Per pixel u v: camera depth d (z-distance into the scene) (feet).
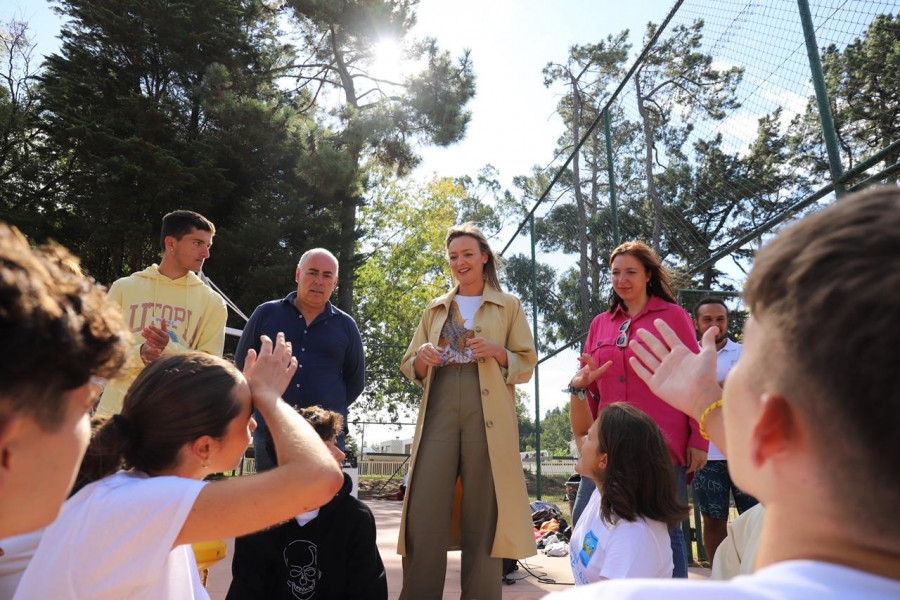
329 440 8.46
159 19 58.03
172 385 4.41
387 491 48.91
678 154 16.90
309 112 70.64
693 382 3.23
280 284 54.80
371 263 84.79
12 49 66.23
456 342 11.18
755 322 1.71
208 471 4.62
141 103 55.98
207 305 11.90
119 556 3.72
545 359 26.76
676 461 9.30
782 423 1.53
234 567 8.14
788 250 1.54
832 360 1.37
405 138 65.36
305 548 8.12
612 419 7.08
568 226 25.12
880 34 11.06
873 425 1.34
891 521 1.39
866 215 1.46
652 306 10.21
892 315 1.30
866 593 1.36
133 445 4.37
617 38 85.10
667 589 1.52
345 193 60.39
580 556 7.32
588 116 86.48
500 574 10.47
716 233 15.49
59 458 2.09
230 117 57.31
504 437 10.75
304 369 11.43
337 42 68.54
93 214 55.47
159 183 53.47
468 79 65.51
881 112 12.46
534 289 27.55
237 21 64.34
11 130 60.80
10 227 2.12
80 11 55.83
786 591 1.39
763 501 1.65
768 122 13.44
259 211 56.75
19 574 4.54
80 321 2.08
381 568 8.54
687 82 16.33
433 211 87.51
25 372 1.92
